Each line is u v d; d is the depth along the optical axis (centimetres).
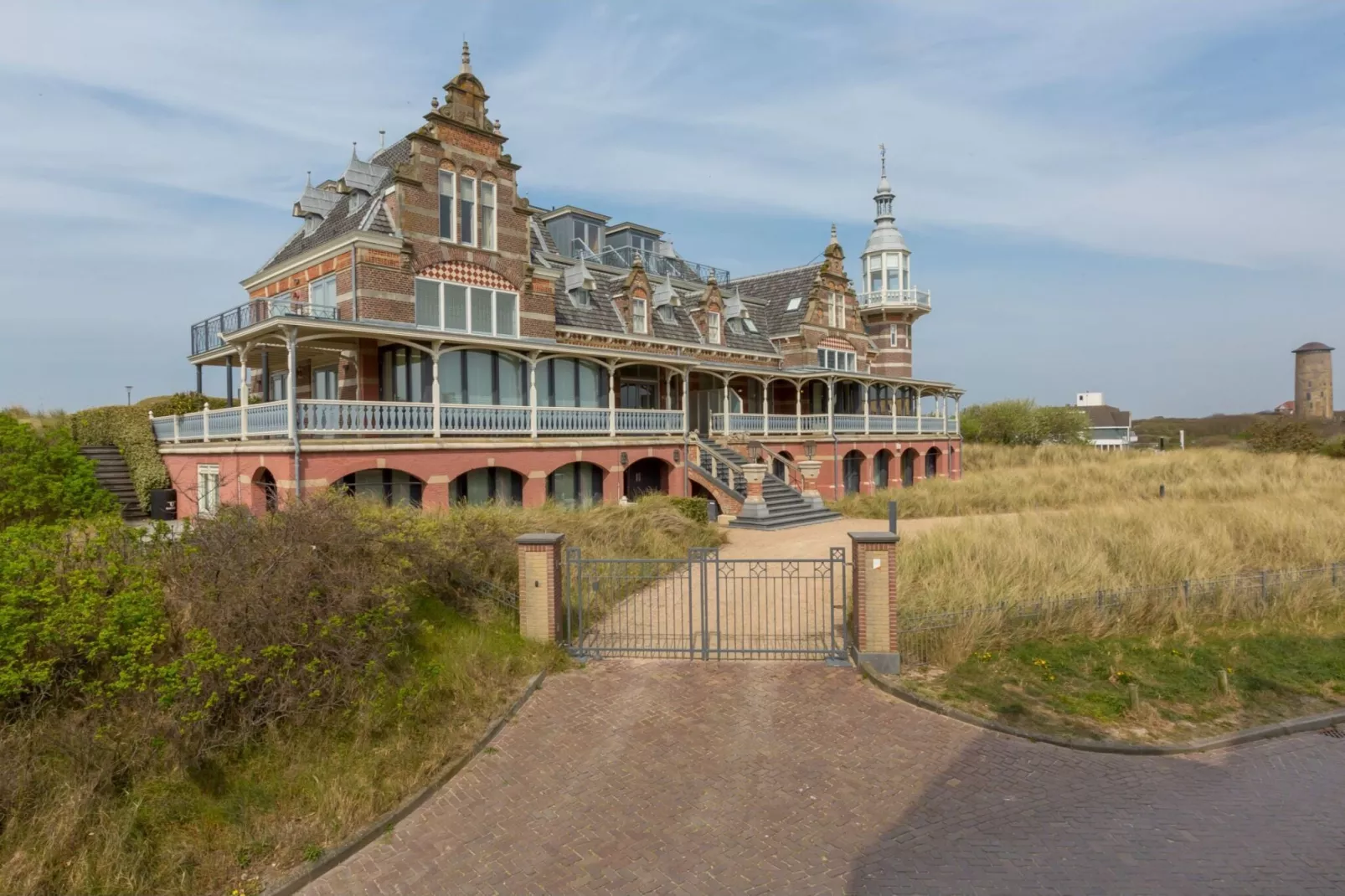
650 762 734
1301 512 1797
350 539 893
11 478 1391
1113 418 9112
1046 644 1030
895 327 4216
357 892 554
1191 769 727
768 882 550
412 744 741
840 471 3142
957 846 593
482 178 2161
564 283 2698
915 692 878
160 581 769
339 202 2414
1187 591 1164
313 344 1936
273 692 712
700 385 3122
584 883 554
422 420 1761
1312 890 535
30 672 615
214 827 604
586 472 2278
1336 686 918
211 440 1894
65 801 571
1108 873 556
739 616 1186
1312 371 9288
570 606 1059
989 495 2675
